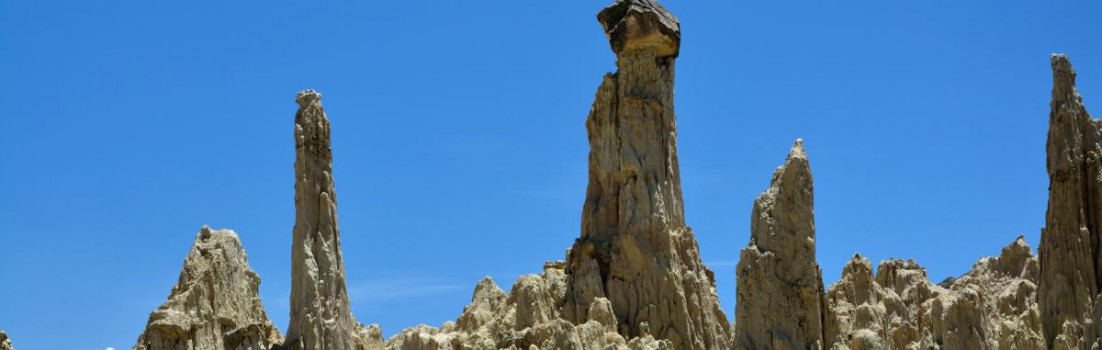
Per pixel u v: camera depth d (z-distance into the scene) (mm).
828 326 78000
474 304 95938
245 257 85125
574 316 90562
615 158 94188
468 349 86812
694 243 92938
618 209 93375
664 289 90500
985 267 106062
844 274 99062
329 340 78562
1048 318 87438
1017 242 105312
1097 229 87625
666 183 93938
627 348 81688
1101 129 89062
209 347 80312
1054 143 89000
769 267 77438
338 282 79812
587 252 92375
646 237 91938
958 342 83062
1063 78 89500
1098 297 83938
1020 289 98188
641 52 95562
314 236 79875
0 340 77375
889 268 105562
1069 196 88062
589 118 95938
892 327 94688
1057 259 87688
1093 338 83562
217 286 81938
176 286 82500
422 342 86125
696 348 89562
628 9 96188
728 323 93875
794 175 78562
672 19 96438
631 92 94938
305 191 80125
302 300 78875
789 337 76625
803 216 78000
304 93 81812
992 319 91438
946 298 85875
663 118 95125
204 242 83625
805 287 77062
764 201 78938
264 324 84438
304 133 80938
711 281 96312
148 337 79688
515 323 89250
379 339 89438
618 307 91000
